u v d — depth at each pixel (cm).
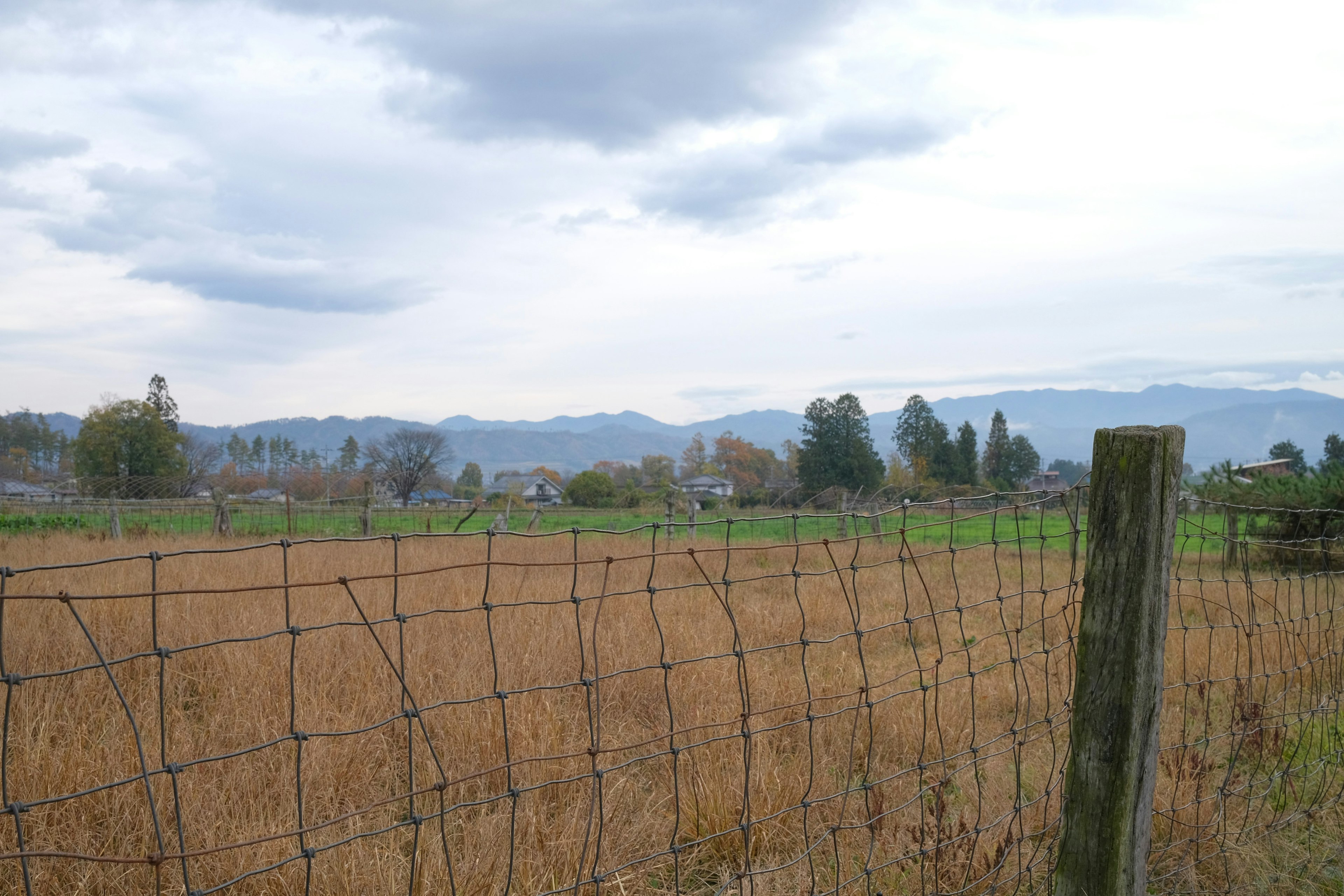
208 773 374
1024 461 9019
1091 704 252
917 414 8669
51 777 345
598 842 253
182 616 626
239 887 295
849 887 322
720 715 471
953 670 623
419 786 386
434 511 2916
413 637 571
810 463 6531
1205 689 432
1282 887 348
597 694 245
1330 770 450
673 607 741
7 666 497
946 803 405
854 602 885
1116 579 246
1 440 10006
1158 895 337
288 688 462
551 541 1495
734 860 348
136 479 2864
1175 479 244
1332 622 493
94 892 299
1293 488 1298
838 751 449
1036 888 329
